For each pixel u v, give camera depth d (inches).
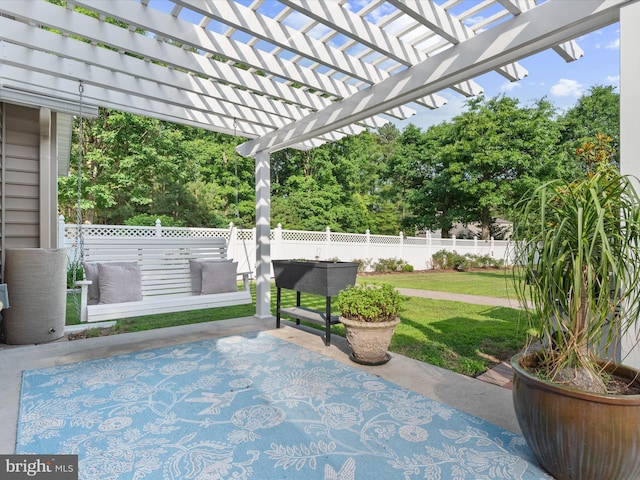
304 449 72.3
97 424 81.0
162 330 167.3
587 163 148.9
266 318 192.1
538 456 64.1
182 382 105.1
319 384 104.6
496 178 642.8
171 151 513.3
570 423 56.6
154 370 114.5
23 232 161.2
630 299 64.6
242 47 111.3
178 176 527.8
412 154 753.6
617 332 64.7
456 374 114.0
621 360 68.2
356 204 704.4
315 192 634.8
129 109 151.9
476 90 124.2
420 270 542.6
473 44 95.2
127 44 105.8
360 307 121.6
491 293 291.1
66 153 260.4
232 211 580.7
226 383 104.6
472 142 628.7
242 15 94.3
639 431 53.4
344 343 147.9
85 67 124.1
